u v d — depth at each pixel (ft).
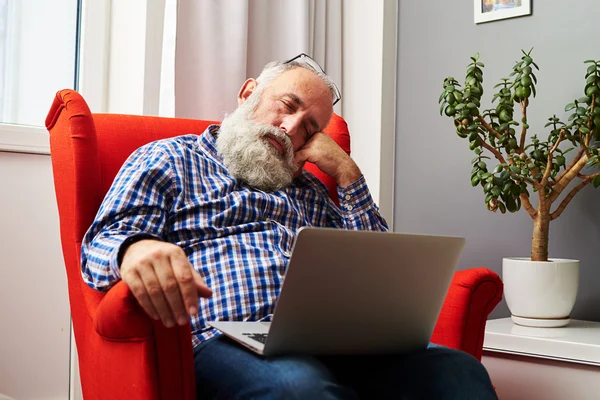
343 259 3.18
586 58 7.28
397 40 8.82
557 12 7.50
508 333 6.11
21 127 6.50
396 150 8.80
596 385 5.58
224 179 4.98
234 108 7.44
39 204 6.61
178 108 7.16
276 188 5.24
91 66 7.28
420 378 3.70
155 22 7.17
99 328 3.56
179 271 3.19
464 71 8.21
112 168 5.11
